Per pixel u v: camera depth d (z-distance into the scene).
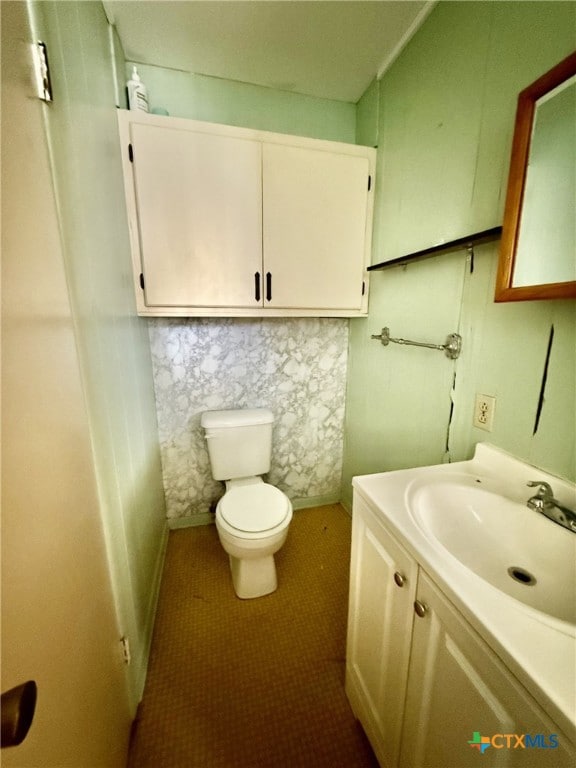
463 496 0.91
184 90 1.53
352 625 1.02
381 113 1.53
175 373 1.78
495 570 0.76
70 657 0.58
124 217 1.28
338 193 1.55
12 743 0.33
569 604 0.67
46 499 0.52
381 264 1.42
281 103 1.65
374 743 0.91
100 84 1.07
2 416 0.41
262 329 1.86
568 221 0.73
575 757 0.38
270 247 1.50
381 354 1.65
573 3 0.74
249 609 1.43
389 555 0.80
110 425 0.95
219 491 2.00
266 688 1.12
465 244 1.02
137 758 0.94
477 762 0.54
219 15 1.21
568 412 0.81
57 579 0.55
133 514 1.19
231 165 1.39
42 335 0.55
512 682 0.47
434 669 0.65
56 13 0.71
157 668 1.18
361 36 1.32
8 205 0.47
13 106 0.51
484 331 1.04
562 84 0.71
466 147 1.07
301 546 1.82
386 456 1.65
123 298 1.21
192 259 1.42
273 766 0.92
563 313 0.80
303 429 2.08
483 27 0.97
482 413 1.06
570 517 0.73
